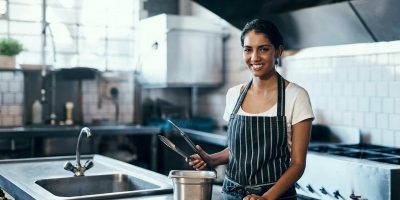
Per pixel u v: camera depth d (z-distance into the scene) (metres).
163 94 6.85
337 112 4.71
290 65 5.24
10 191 2.87
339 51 4.58
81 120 6.36
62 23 6.30
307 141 2.36
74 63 6.39
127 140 6.14
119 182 3.17
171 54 6.01
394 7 3.56
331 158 3.53
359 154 3.73
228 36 6.32
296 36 4.74
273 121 2.40
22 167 3.38
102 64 6.55
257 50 2.33
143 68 6.43
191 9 7.00
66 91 6.27
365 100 4.39
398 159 3.47
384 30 3.87
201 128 6.23
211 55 6.27
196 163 2.44
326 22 4.25
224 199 2.42
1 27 5.98
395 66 4.09
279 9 4.52
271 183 2.39
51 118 6.09
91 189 3.09
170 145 2.37
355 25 4.05
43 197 2.39
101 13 6.53
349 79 4.55
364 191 3.24
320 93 4.89
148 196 2.49
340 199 3.44
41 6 6.15
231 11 4.89
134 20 6.72
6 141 5.21
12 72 6.04
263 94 2.48
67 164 3.05
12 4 6.03
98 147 5.74
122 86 6.64
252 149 2.44
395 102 4.11
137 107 6.68
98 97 6.52
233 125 2.53
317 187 3.65
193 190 2.04
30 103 6.10
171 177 2.08
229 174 2.54
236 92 2.64
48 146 5.40
